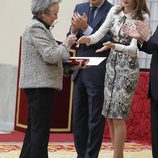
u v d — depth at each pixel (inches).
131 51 347.6
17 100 658.2
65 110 624.7
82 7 405.4
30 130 342.6
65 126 626.5
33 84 319.3
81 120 397.1
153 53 295.4
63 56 321.4
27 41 320.8
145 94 578.6
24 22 734.5
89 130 388.5
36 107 323.3
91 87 385.1
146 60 634.8
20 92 650.8
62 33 688.4
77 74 392.8
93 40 366.9
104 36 373.1
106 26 369.1
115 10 368.8
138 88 584.4
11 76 734.5
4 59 761.0
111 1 645.9
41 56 319.6
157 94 289.6
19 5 747.4
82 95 396.2
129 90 361.1
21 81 326.6
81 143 397.4
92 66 384.8
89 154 386.0
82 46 392.2
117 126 364.5
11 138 591.8
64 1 689.6
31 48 320.2
